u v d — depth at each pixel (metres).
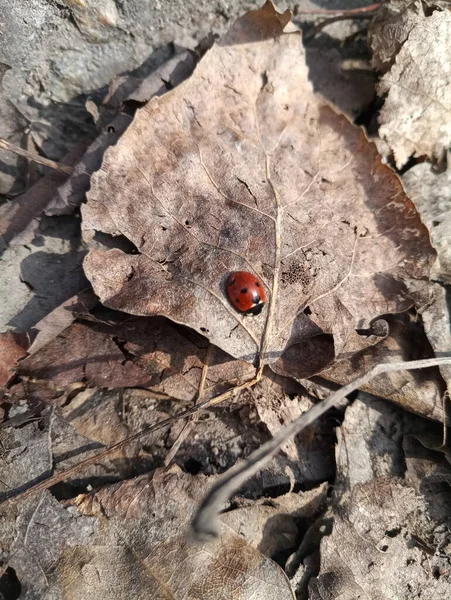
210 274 0.06
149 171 0.06
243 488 0.06
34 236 0.06
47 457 0.05
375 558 0.05
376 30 0.07
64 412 0.06
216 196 0.06
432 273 0.07
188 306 0.06
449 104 0.07
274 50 0.07
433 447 0.06
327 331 0.06
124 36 0.07
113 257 0.06
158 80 0.07
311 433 0.06
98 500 0.05
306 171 0.07
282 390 0.06
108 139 0.06
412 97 0.07
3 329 0.06
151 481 0.05
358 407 0.06
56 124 0.07
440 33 0.07
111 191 0.06
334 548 0.05
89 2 0.07
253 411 0.06
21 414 0.05
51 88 0.07
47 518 0.05
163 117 0.06
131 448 0.06
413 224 0.06
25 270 0.06
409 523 0.06
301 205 0.06
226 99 0.06
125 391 0.06
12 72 0.07
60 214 0.06
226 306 0.06
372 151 0.07
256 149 0.06
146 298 0.06
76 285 0.06
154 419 0.06
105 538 0.05
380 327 0.06
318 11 0.08
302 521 0.06
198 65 0.06
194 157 0.06
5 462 0.05
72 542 0.05
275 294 0.06
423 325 0.06
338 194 0.07
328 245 0.06
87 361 0.06
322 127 0.07
